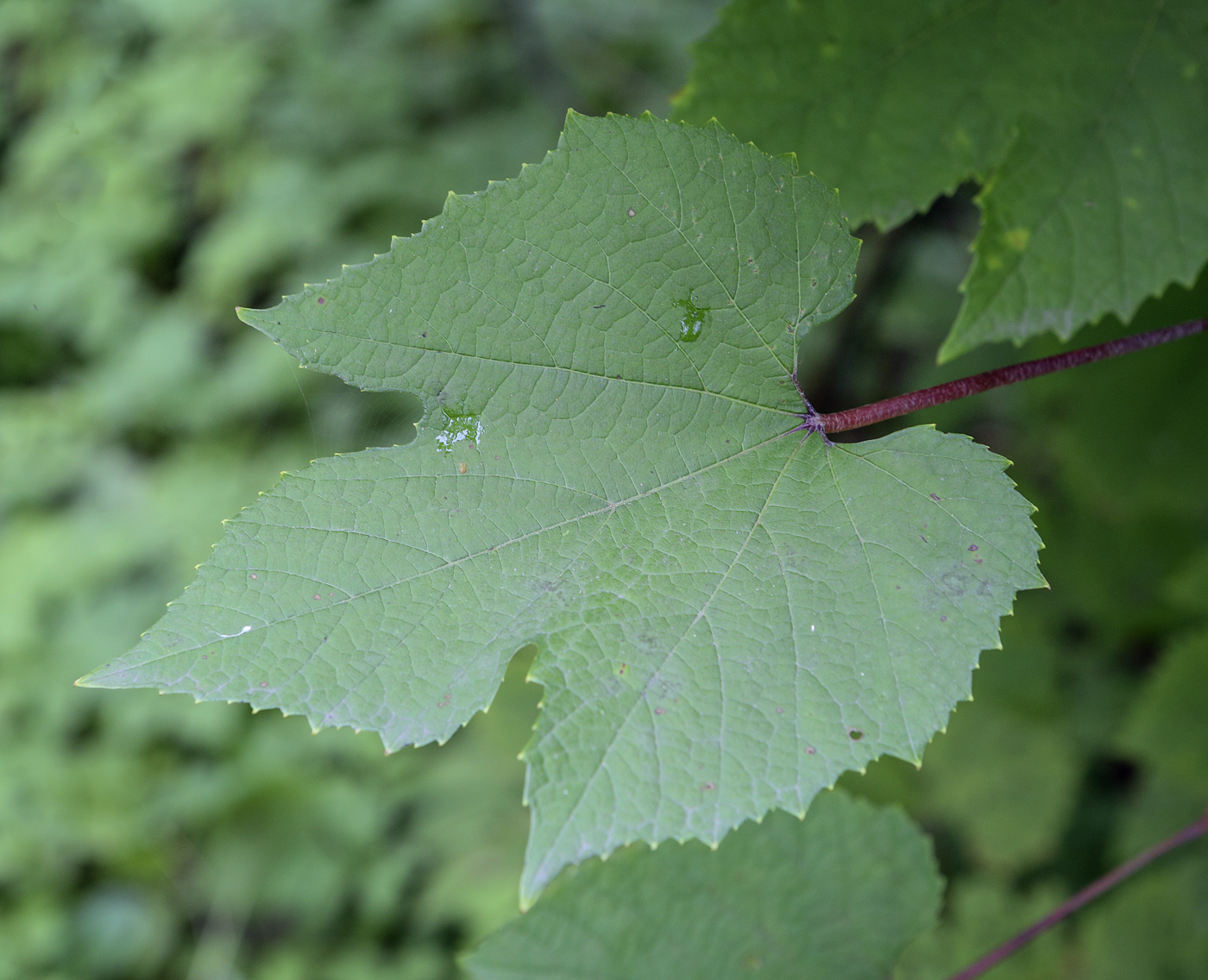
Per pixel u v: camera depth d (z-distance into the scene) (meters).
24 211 1.27
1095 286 0.39
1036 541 0.31
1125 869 0.40
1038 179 0.40
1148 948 0.62
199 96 1.24
